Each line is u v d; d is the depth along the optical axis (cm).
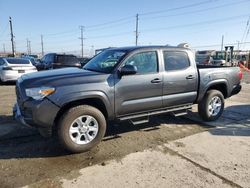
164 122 608
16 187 326
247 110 756
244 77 2022
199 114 616
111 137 504
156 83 497
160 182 343
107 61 489
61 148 446
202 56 3697
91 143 434
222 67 630
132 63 475
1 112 664
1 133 511
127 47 516
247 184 343
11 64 1254
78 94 411
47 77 423
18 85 434
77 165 387
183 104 561
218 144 478
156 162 400
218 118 647
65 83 409
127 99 466
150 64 498
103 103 442
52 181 341
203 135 525
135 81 470
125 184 337
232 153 439
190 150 448
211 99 603
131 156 420
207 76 582
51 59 1514
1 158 405
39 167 378
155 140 492
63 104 402
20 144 461
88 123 431
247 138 513
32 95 395
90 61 552
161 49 517
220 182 346
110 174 361
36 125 399
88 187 329
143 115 501
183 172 371
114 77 450
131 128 559
